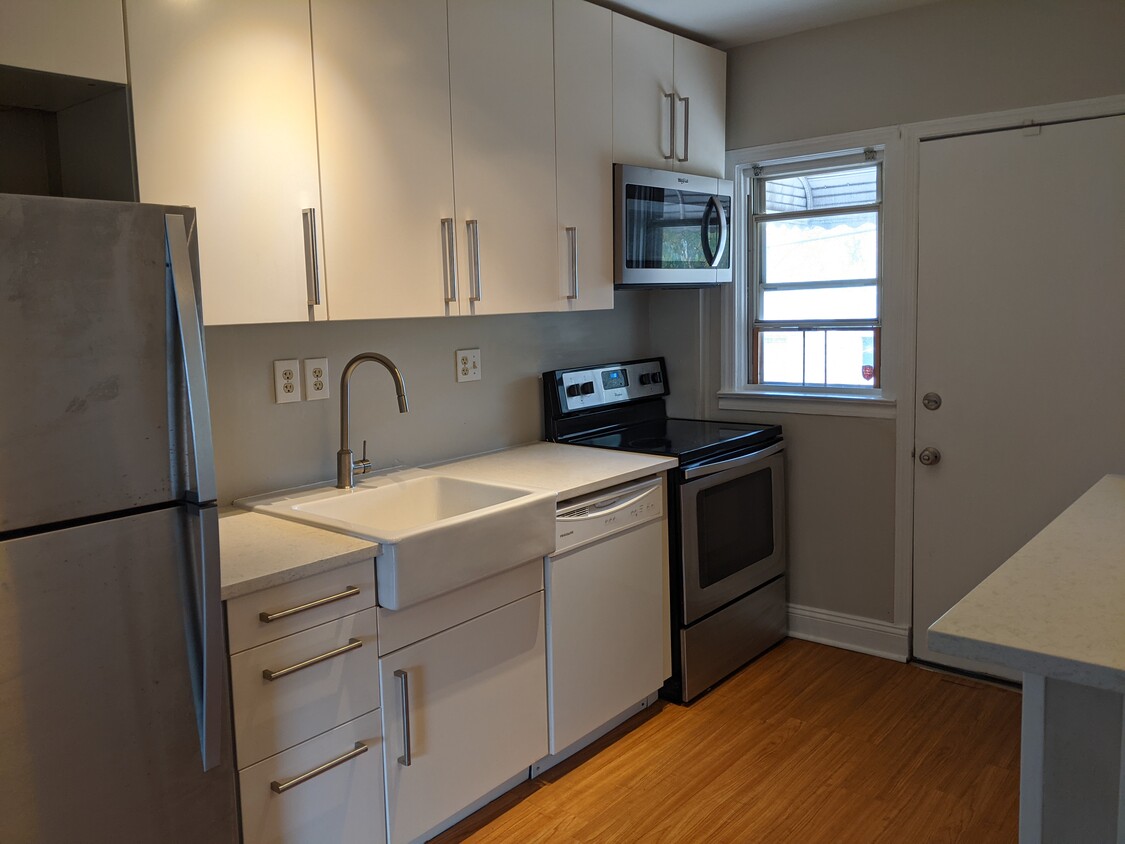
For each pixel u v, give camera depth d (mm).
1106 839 1245
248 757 1784
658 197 3049
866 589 3385
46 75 1645
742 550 3219
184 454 1570
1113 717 1215
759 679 3201
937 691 3064
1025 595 1415
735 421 3625
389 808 2074
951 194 3035
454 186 2396
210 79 1865
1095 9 2729
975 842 2219
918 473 3213
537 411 3260
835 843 2232
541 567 2443
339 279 2141
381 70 2193
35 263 1369
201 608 1597
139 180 1772
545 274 2697
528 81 2588
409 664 2090
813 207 3414
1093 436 2859
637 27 2975
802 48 3293
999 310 2984
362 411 2672
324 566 1869
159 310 1520
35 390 1384
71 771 1473
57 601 1430
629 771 2592
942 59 3004
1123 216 2738
